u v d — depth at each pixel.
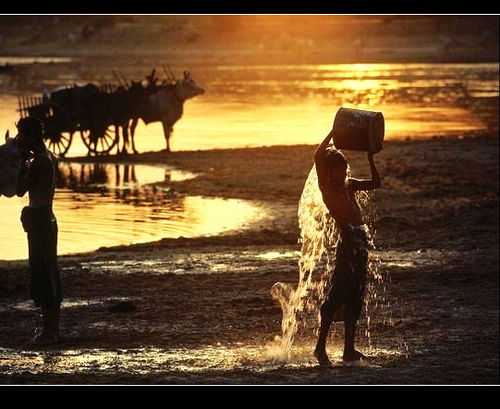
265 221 49.75
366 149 22.78
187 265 37.69
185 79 82.12
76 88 80.88
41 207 25.61
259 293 32.53
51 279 25.73
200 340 26.03
